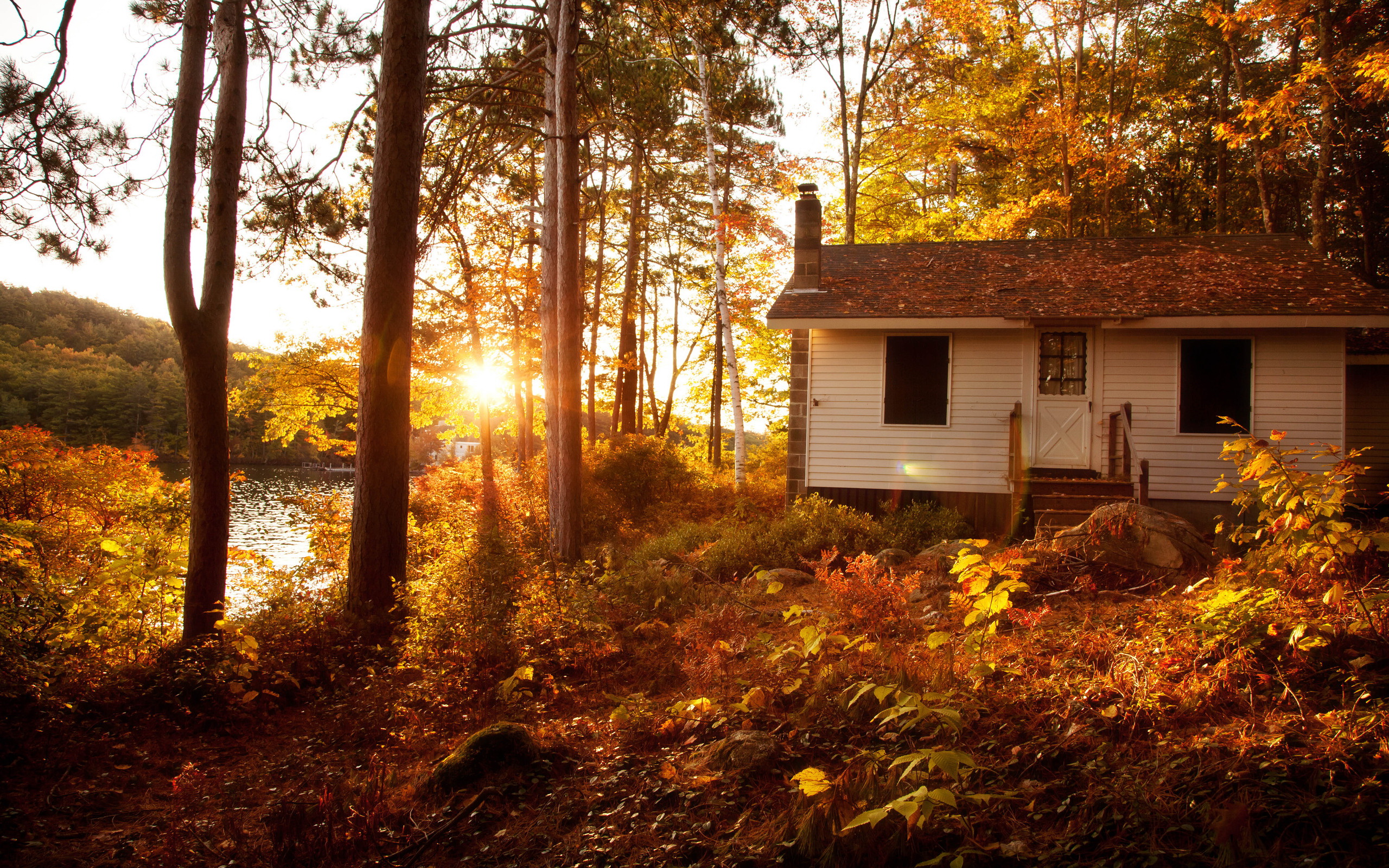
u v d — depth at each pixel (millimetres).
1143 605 6668
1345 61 14461
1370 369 14867
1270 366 12781
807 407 14461
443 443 37906
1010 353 13695
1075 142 21453
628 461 18578
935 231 26828
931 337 14008
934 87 22969
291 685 6586
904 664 5090
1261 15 15523
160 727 5703
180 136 7414
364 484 8227
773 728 4754
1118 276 13984
